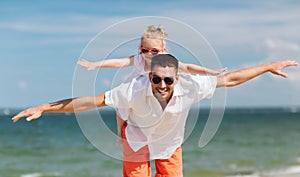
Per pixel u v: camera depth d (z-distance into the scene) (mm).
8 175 17844
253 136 35000
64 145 28625
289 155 21922
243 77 4938
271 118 86812
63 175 17484
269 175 15180
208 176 16062
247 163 19250
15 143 30469
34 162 21266
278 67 5012
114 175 17156
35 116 4551
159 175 5277
